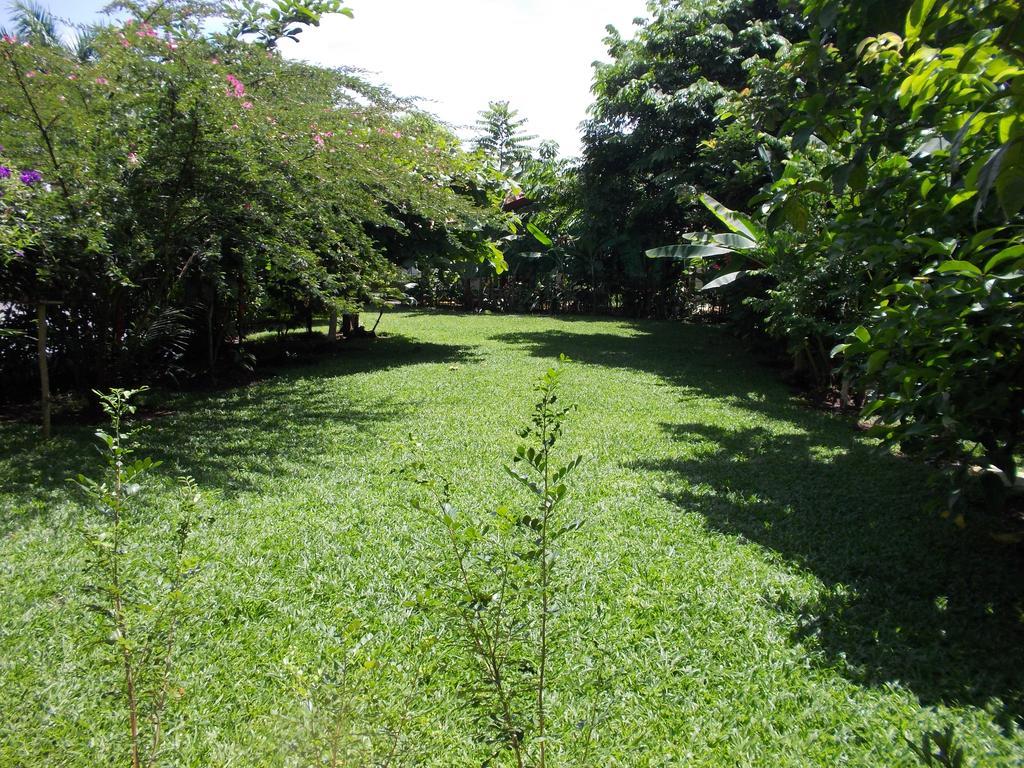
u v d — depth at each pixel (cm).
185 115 668
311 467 562
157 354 948
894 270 432
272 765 189
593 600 346
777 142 873
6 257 598
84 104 655
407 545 407
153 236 704
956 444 348
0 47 612
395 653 290
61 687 272
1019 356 327
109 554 189
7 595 343
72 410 783
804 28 1380
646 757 241
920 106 278
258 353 1260
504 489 501
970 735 252
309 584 358
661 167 1878
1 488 500
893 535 442
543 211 2303
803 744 249
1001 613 346
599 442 657
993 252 348
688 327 1956
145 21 716
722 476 557
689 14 1689
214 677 280
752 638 318
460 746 238
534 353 1341
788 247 735
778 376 1094
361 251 916
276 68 773
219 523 436
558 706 264
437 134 946
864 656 305
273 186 711
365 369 1120
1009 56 191
